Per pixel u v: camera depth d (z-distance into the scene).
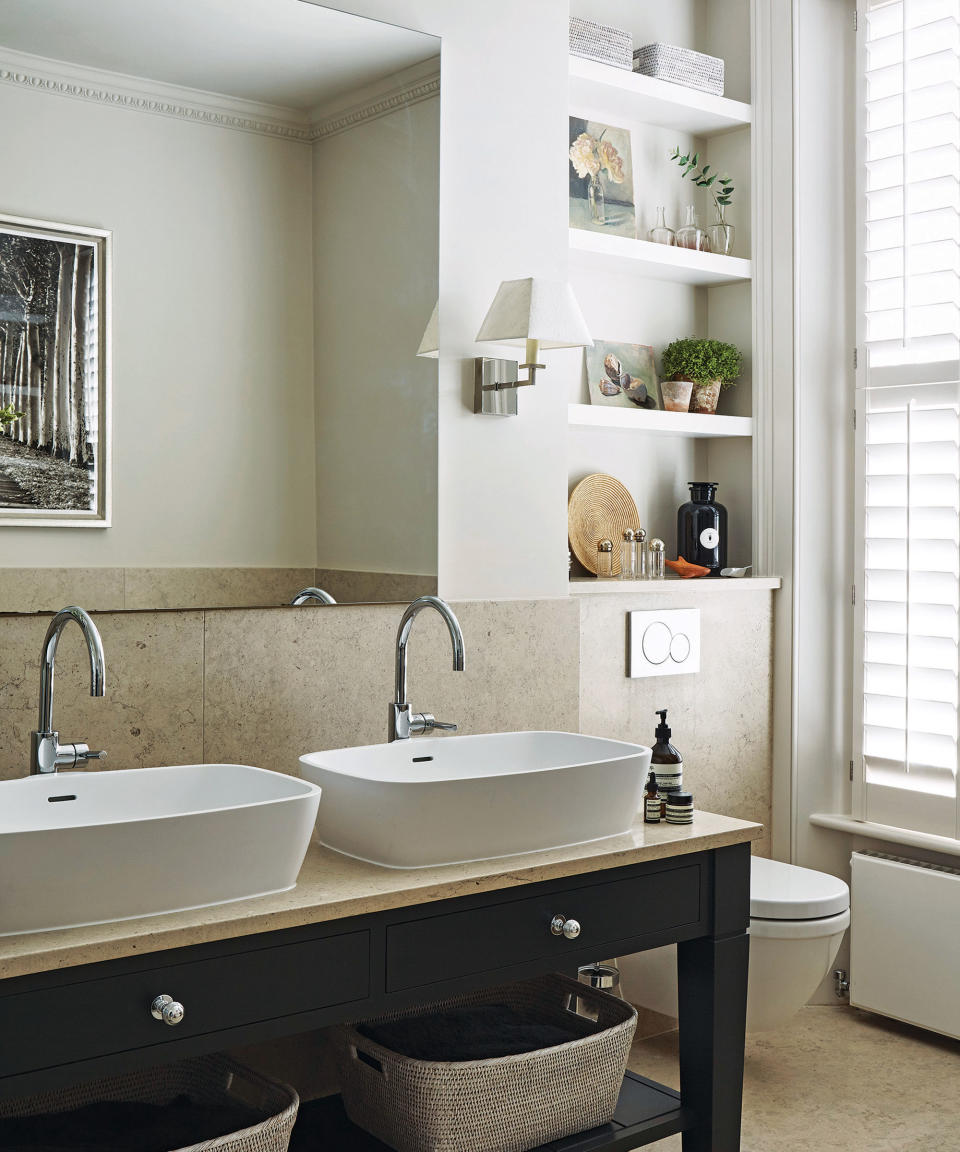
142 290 2.12
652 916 2.04
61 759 1.81
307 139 2.29
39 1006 1.46
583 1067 2.05
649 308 3.47
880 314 3.24
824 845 3.36
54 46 2.01
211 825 1.57
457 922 1.80
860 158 3.28
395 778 2.14
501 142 2.56
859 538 3.28
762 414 3.39
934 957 3.02
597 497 3.27
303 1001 1.66
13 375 1.99
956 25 3.05
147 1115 1.89
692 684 3.19
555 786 1.89
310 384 2.31
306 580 2.30
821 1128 2.62
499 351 2.57
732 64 3.51
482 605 2.50
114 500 2.09
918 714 3.14
